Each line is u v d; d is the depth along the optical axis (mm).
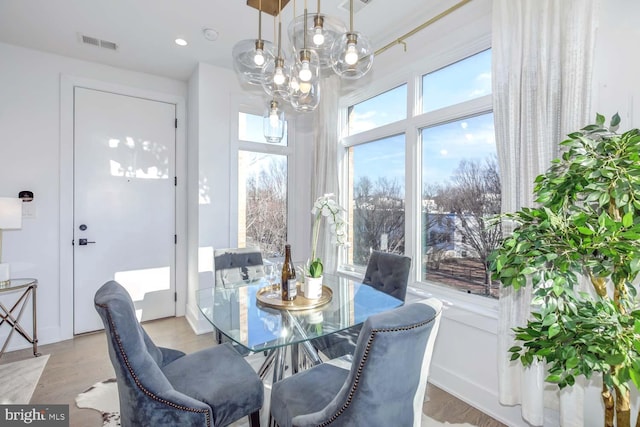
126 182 3418
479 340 2076
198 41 2877
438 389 2297
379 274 2402
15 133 2889
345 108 3438
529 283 1698
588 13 1531
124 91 3408
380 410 1126
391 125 2854
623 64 1475
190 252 3584
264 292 2139
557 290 974
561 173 1293
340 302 2018
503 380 1816
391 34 2742
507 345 1801
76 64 3170
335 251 3252
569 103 1577
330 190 3244
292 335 1582
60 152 3086
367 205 3223
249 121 3695
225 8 2402
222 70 3426
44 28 2646
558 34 1635
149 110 3545
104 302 1206
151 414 1238
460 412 2041
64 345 2959
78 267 3186
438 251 2525
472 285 2283
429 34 2455
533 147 1719
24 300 2875
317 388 1450
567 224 1013
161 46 2961
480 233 2225
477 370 2088
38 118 2988
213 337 3156
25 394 2182
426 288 2568
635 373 881
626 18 1470
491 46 2029
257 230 3773
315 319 1760
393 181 2938
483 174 2207
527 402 1700
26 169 2938
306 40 1824
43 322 3010
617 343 900
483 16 2102
